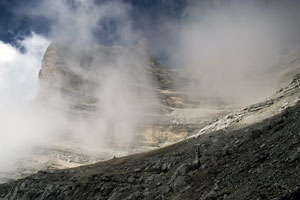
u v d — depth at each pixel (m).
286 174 20.75
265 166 23.23
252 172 23.41
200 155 33.41
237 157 27.39
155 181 32.31
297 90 52.62
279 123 31.14
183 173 29.23
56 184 38.25
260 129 31.59
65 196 35.22
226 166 26.59
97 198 32.34
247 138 31.25
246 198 20.03
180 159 35.72
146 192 29.34
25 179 46.44
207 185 25.05
